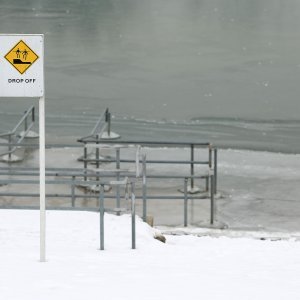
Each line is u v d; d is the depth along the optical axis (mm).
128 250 22406
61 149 47438
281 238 29594
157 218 34188
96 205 35688
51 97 76000
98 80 86312
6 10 156250
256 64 98375
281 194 38594
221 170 43312
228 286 15109
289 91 80250
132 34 125312
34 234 24047
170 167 43375
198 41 118938
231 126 62312
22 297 13164
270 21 144125
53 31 127375
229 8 165750
